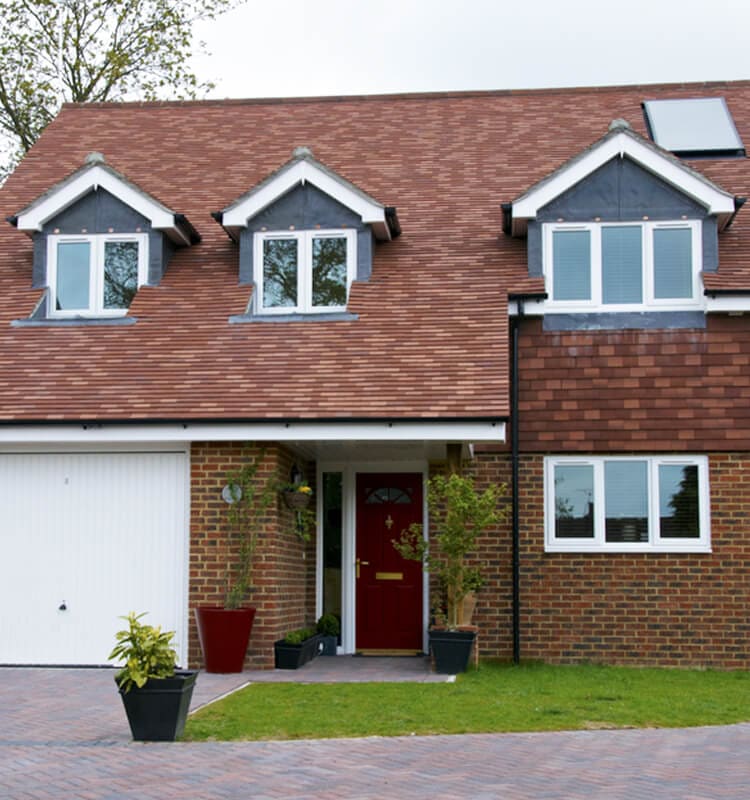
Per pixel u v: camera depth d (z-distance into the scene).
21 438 14.27
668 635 15.42
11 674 13.70
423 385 14.23
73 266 17.05
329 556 17.16
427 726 10.30
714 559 15.45
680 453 15.65
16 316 16.48
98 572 14.53
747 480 15.48
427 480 16.45
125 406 14.31
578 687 12.83
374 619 16.86
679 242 16.14
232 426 14.00
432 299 16.02
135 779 8.16
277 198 16.73
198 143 20.53
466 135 20.06
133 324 16.17
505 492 15.91
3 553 14.69
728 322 15.77
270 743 9.52
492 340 14.97
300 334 15.62
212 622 13.62
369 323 15.66
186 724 10.21
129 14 29.77
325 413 13.88
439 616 15.20
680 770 8.56
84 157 20.30
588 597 15.59
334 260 16.62
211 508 14.27
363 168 19.36
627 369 15.84
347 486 17.08
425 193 18.56
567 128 19.95
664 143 18.64
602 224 16.25
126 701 9.55
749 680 13.93
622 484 15.77
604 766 8.70
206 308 16.31
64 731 9.98
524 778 8.27
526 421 15.91
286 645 14.08
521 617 15.64
